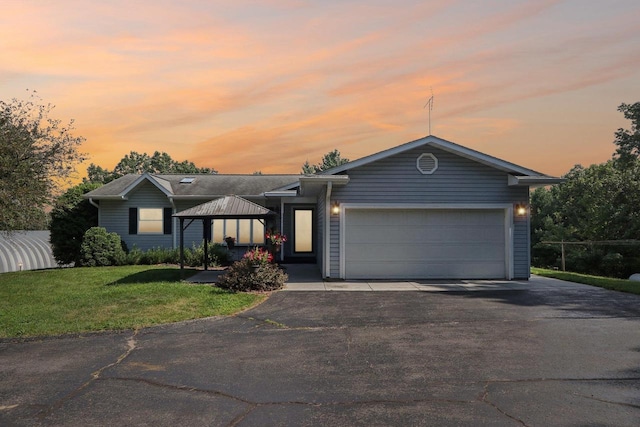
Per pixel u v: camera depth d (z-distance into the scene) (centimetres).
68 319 845
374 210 1367
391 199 1355
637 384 490
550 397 454
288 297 1069
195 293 1088
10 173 1491
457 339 686
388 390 479
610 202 2864
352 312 895
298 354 618
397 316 854
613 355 599
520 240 1372
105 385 503
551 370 538
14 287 1314
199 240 2083
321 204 1536
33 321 834
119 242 1964
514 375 521
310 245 2198
